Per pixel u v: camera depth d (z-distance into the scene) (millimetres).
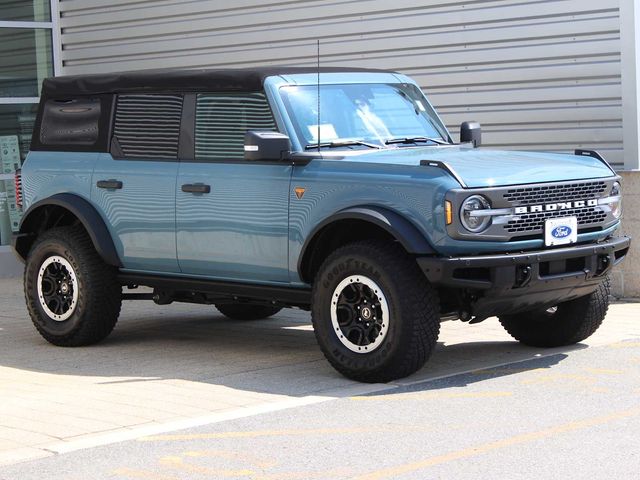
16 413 6695
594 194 7711
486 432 6000
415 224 7137
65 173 9008
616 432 5926
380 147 8039
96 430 6246
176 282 8492
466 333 9195
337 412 6531
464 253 7105
